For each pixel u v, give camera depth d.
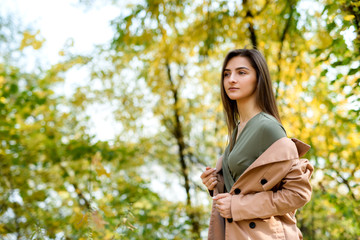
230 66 1.61
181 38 4.39
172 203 4.63
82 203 4.32
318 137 3.80
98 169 2.36
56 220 4.11
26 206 4.33
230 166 1.53
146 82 5.22
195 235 4.20
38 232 2.19
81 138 5.12
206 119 5.49
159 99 5.72
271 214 1.39
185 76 5.46
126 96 5.48
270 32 3.86
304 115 3.82
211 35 4.05
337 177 3.52
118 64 5.15
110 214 2.32
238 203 1.42
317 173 3.69
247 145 1.48
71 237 3.55
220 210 1.46
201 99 5.56
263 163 1.40
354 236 3.43
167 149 6.38
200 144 6.27
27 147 4.54
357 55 2.47
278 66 3.87
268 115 1.51
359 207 3.18
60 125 5.25
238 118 1.77
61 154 4.78
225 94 1.71
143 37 4.00
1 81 4.47
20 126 4.55
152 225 4.13
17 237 3.70
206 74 5.14
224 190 1.65
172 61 4.82
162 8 3.86
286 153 1.40
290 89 3.84
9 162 4.36
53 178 4.88
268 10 3.84
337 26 2.53
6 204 4.17
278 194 1.39
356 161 3.61
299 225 3.56
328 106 3.75
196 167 6.17
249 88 1.58
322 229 3.56
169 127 6.11
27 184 4.63
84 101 5.36
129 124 5.65
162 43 4.49
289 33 3.62
